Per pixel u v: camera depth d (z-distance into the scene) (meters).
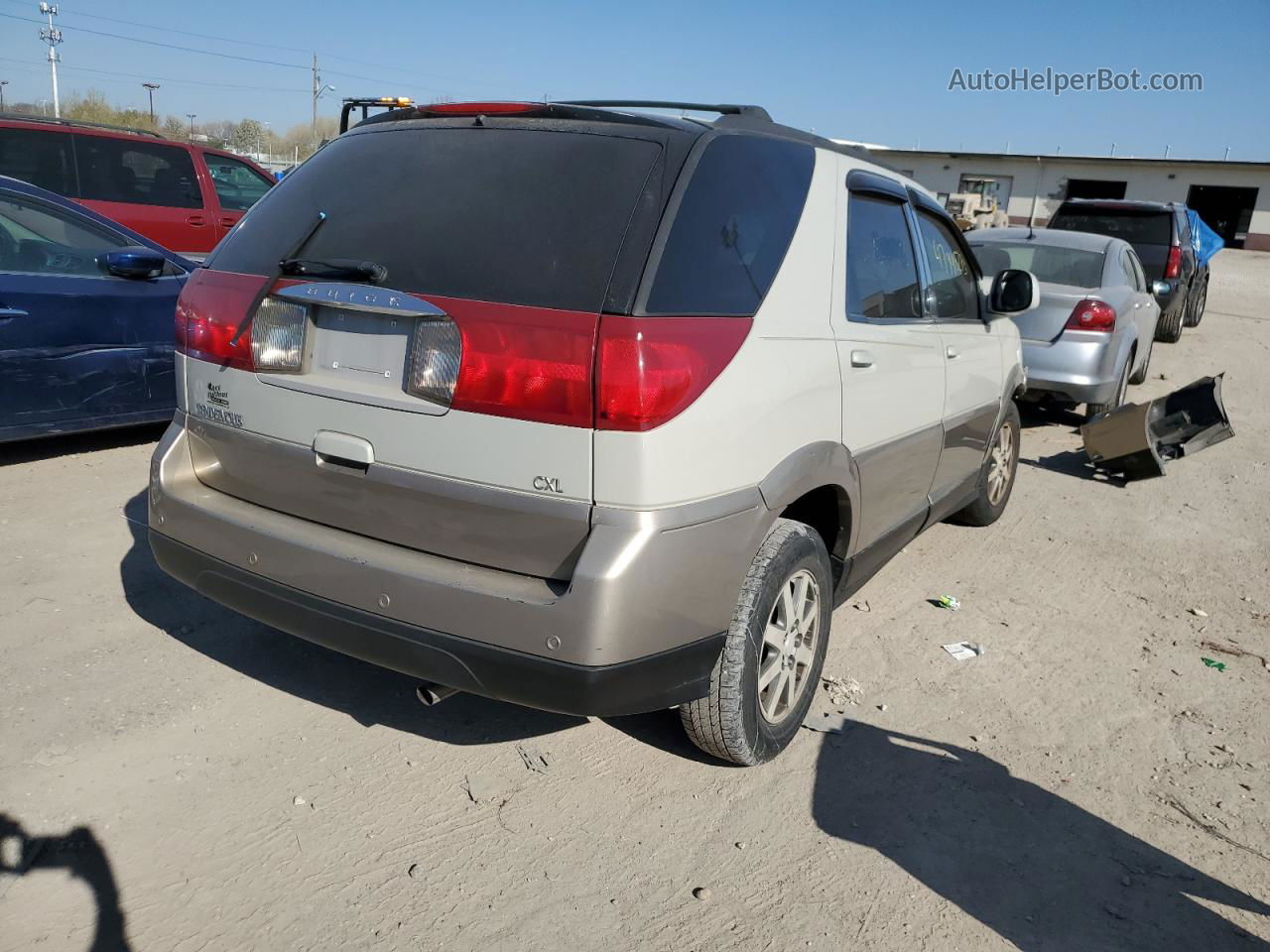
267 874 2.63
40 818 2.77
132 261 5.61
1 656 3.57
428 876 2.67
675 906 2.62
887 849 2.91
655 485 2.48
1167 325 14.18
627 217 2.58
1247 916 2.74
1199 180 40.53
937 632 4.45
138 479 5.60
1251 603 5.02
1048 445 8.20
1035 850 2.96
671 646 2.64
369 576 2.69
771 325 2.88
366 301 2.66
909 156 44.69
